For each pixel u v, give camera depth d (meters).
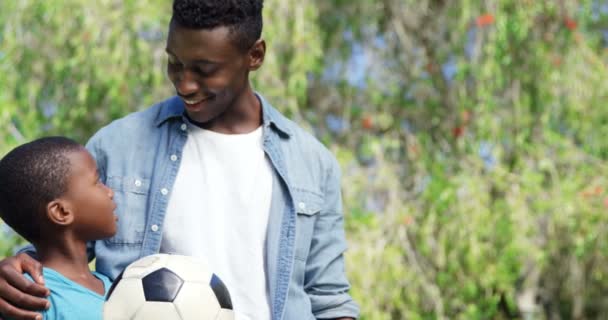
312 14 6.78
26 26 6.86
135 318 2.34
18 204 2.42
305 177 2.76
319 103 7.58
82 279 2.45
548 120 7.29
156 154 2.68
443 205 6.91
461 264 7.05
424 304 7.12
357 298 6.52
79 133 7.05
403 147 7.56
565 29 7.18
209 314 2.38
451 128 7.40
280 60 6.75
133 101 6.84
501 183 6.92
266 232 2.65
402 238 7.02
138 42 6.49
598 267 7.32
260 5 2.62
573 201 6.93
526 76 7.19
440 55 7.45
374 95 7.35
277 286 2.62
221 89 2.55
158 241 2.61
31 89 6.81
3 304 2.31
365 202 7.16
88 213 2.46
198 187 2.64
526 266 7.55
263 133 2.71
